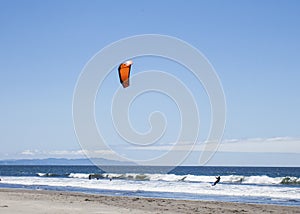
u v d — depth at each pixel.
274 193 32.59
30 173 100.06
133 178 50.00
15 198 25.06
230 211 20.91
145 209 20.81
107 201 24.47
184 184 42.03
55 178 60.66
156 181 47.53
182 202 24.72
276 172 106.44
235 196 30.52
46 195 28.08
